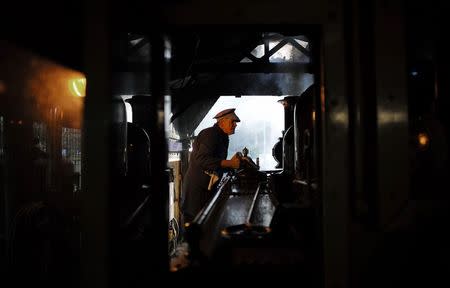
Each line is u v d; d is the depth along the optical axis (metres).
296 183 3.05
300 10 1.72
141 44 2.54
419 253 1.71
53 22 2.10
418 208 1.68
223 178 5.29
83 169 3.25
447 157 1.88
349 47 1.74
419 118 2.02
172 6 1.75
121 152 2.96
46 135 4.19
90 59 1.55
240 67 4.18
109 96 1.55
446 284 1.71
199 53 4.06
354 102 1.73
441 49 2.07
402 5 1.69
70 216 4.35
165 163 2.08
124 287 1.98
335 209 1.69
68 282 3.81
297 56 5.14
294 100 4.19
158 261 2.00
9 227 3.78
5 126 3.75
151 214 2.07
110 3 1.55
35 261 3.46
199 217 2.20
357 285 1.71
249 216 2.36
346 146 1.69
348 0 1.75
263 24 1.73
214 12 1.74
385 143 1.69
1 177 3.72
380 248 1.71
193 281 1.90
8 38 2.05
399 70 1.69
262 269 1.89
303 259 1.90
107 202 1.54
